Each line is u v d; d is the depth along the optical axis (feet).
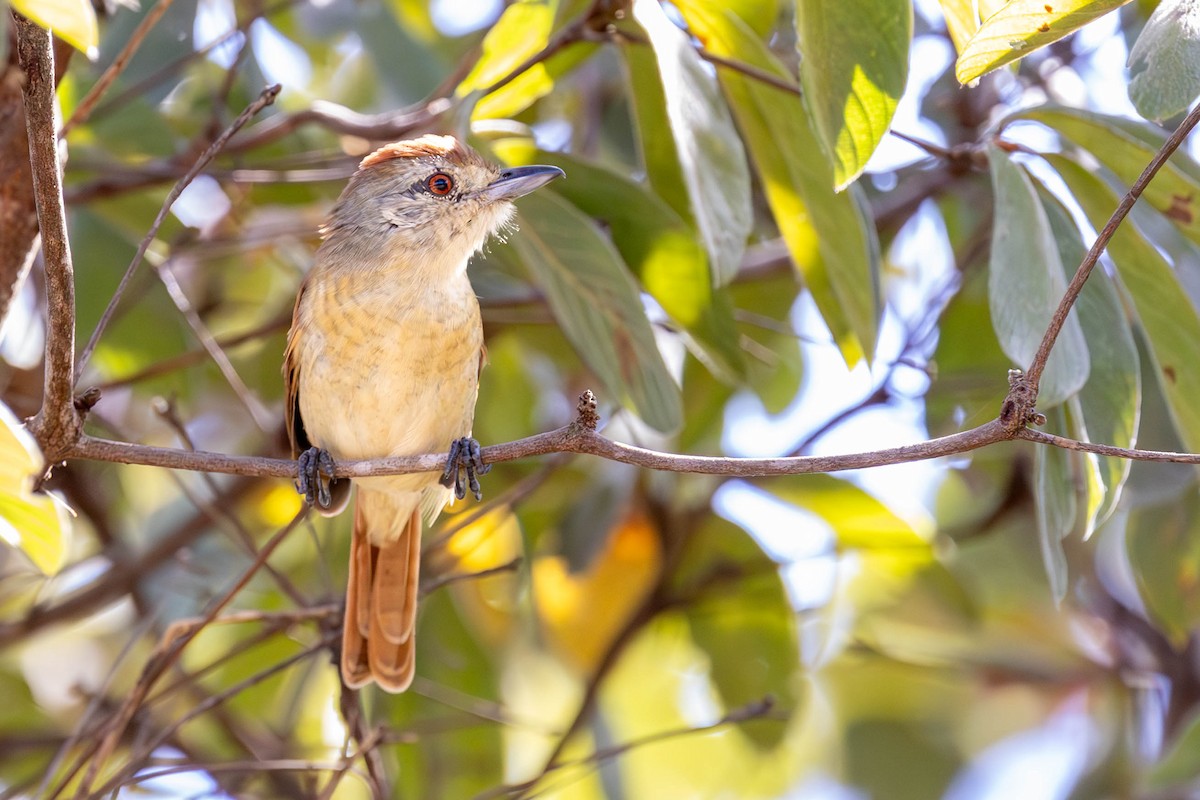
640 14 25.93
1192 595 37.35
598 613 40.42
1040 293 24.56
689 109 26.25
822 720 45.96
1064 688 45.06
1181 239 31.63
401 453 30.17
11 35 20.01
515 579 38.45
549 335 41.57
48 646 44.21
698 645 39.91
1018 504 40.47
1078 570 43.21
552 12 29.84
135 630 36.86
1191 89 19.30
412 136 34.63
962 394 37.88
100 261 35.06
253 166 36.76
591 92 40.91
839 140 22.27
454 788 37.19
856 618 44.11
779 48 39.24
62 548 18.60
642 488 39.75
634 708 45.96
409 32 39.04
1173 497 34.12
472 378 30.25
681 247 31.53
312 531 31.37
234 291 43.45
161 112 36.73
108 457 21.81
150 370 33.86
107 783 26.76
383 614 30.58
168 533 38.34
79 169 34.27
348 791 37.52
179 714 37.88
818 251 29.17
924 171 40.04
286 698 39.17
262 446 38.01
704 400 39.11
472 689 38.06
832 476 36.91
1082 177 26.84
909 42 21.81
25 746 36.09
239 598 38.04
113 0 28.22
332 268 29.76
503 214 29.73
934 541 38.50
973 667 43.73
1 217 25.79
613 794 38.27
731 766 45.85
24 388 37.73
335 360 29.22
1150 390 33.32
